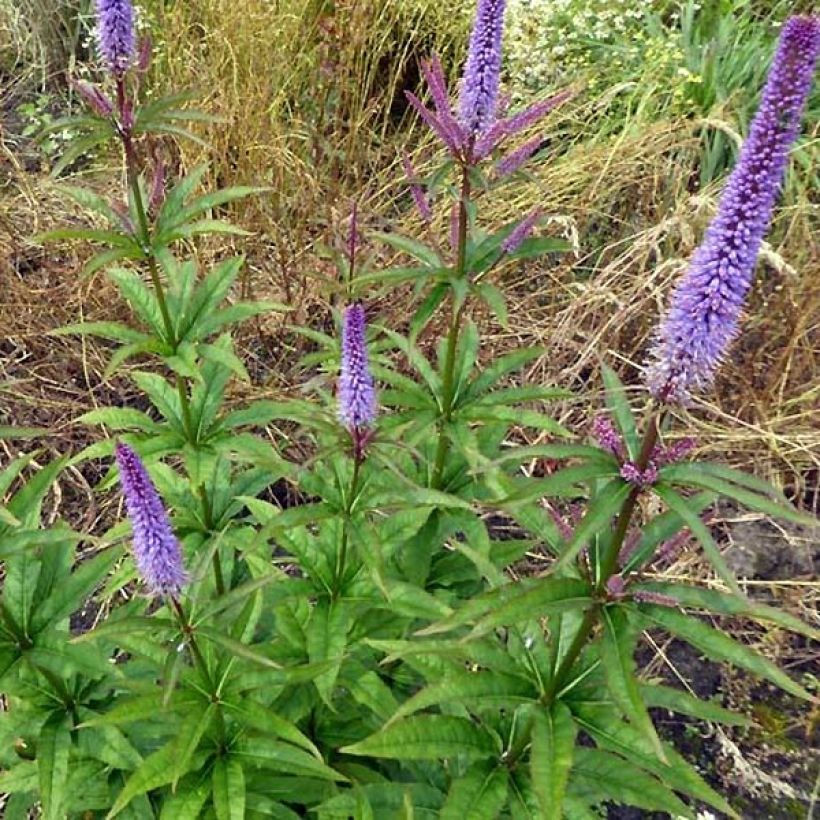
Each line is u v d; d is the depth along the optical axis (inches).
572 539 18.4
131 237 28.7
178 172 56.0
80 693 25.8
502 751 24.3
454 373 32.7
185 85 55.5
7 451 45.4
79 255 51.8
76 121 26.9
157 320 30.4
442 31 63.6
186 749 22.1
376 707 27.6
